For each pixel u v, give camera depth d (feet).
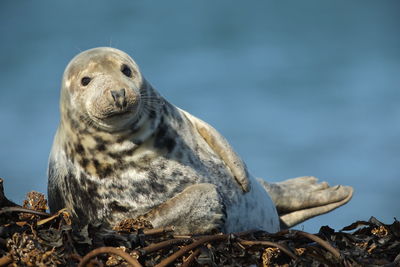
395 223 66.23
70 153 78.84
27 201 66.03
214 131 84.64
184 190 74.79
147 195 76.59
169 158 78.13
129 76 76.84
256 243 61.00
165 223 73.00
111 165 76.38
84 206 78.89
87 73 75.41
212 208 74.02
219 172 81.30
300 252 61.16
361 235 66.49
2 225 61.93
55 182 82.12
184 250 58.23
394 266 59.62
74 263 56.65
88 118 75.15
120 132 75.25
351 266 59.36
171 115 80.94
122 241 60.44
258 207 86.28
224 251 60.80
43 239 58.59
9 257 57.16
